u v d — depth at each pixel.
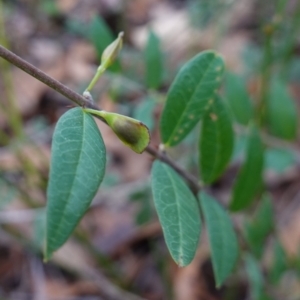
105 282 0.32
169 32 0.50
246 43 0.44
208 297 0.32
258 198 0.26
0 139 0.33
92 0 0.57
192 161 0.31
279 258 0.26
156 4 0.57
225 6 0.41
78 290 0.33
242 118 0.27
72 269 0.32
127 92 0.34
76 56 0.51
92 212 0.36
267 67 0.27
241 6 0.48
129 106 0.36
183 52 0.45
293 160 0.28
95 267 0.33
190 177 0.17
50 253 0.11
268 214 0.23
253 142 0.19
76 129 0.11
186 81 0.15
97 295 0.33
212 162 0.17
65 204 0.11
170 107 0.15
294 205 0.35
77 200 0.11
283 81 0.33
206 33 0.45
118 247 0.35
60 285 0.33
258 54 0.40
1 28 0.29
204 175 0.17
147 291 0.33
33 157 0.36
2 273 0.35
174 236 0.12
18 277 0.34
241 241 0.24
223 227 0.17
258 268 0.25
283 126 0.27
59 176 0.11
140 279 0.34
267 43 0.26
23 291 0.34
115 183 0.33
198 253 0.34
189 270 0.33
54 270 0.34
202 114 0.16
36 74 0.11
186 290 0.32
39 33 0.55
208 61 0.15
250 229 0.23
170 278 0.33
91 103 0.12
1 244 0.35
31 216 0.31
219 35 0.41
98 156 0.11
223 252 0.17
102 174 0.11
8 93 0.30
